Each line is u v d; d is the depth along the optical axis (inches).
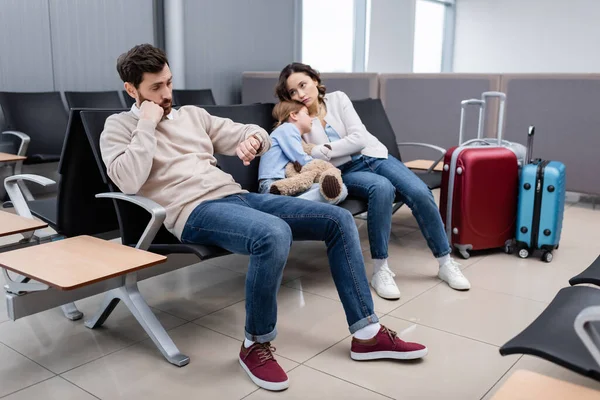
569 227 131.8
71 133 70.9
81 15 174.4
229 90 223.8
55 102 161.0
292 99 95.4
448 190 106.3
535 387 39.3
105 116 73.2
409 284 92.5
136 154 65.9
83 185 76.0
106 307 72.6
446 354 68.3
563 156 156.6
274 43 242.2
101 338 72.7
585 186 154.9
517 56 344.8
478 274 97.8
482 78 163.2
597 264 55.9
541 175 102.7
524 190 104.7
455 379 62.5
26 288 60.9
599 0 311.3
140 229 73.3
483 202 104.9
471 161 102.5
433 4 355.9
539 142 159.3
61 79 171.9
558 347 38.9
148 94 70.0
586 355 38.0
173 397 58.9
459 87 167.0
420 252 110.8
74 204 76.2
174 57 196.9
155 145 68.2
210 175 72.3
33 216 81.5
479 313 80.7
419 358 67.1
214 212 66.0
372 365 65.8
